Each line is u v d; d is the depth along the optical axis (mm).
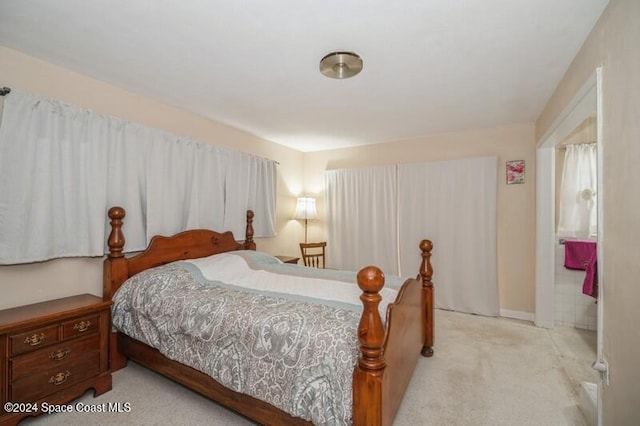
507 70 2156
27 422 1718
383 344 1393
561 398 2004
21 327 1642
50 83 2100
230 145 3529
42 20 1622
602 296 1534
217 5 1488
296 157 4684
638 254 1219
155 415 1798
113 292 2262
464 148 3738
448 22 1611
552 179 3193
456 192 3705
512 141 3498
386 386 1362
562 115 2217
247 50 1907
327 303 1810
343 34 1726
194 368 1833
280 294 2004
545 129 2895
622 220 1340
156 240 2561
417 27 1655
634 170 1240
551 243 3211
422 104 2824
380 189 4172
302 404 1386
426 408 1898
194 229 2924
